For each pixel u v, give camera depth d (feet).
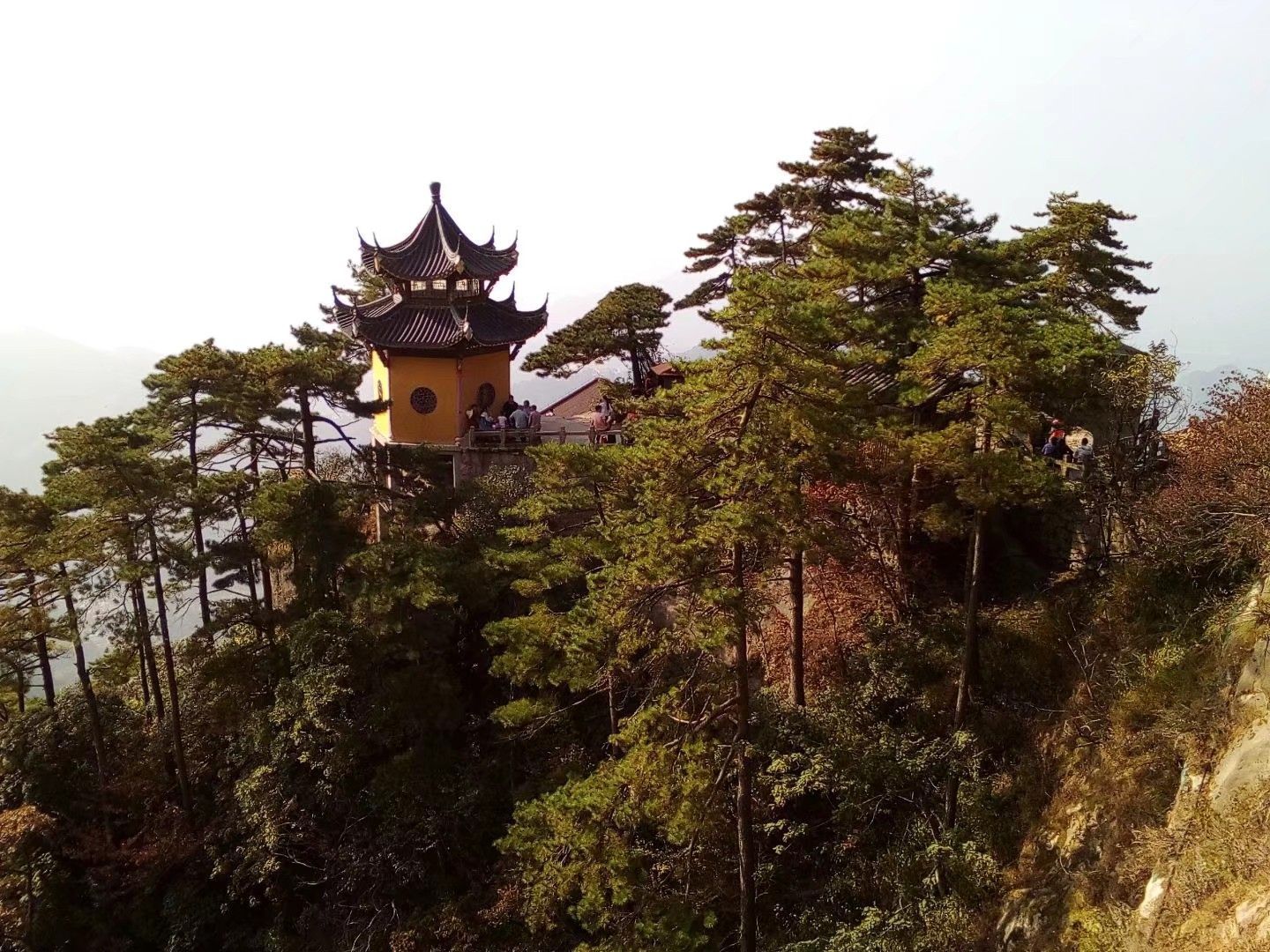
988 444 52.95
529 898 61.36
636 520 62.28
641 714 51.44
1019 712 61.72
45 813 82.64
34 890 78.84
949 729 64.23
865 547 75.72
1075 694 57.93
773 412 44.83
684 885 62.18
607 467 66.85
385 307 116.98
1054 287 70.49
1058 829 51.39
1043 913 46.68
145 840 81.87
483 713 87.66
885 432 52.70
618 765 52.08
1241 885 33.47
